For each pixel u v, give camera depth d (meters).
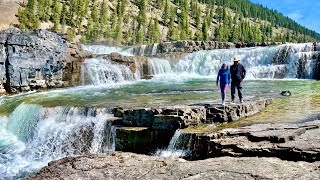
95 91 26.44
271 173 7.55
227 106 14.70
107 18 101.19
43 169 8.86
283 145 9.52
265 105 17.38
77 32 91.06
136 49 60.94
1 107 22.23
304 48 36.47
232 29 140.62
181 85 29.62
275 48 38.44
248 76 37.84
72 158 9.55
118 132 14.44
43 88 29.52
